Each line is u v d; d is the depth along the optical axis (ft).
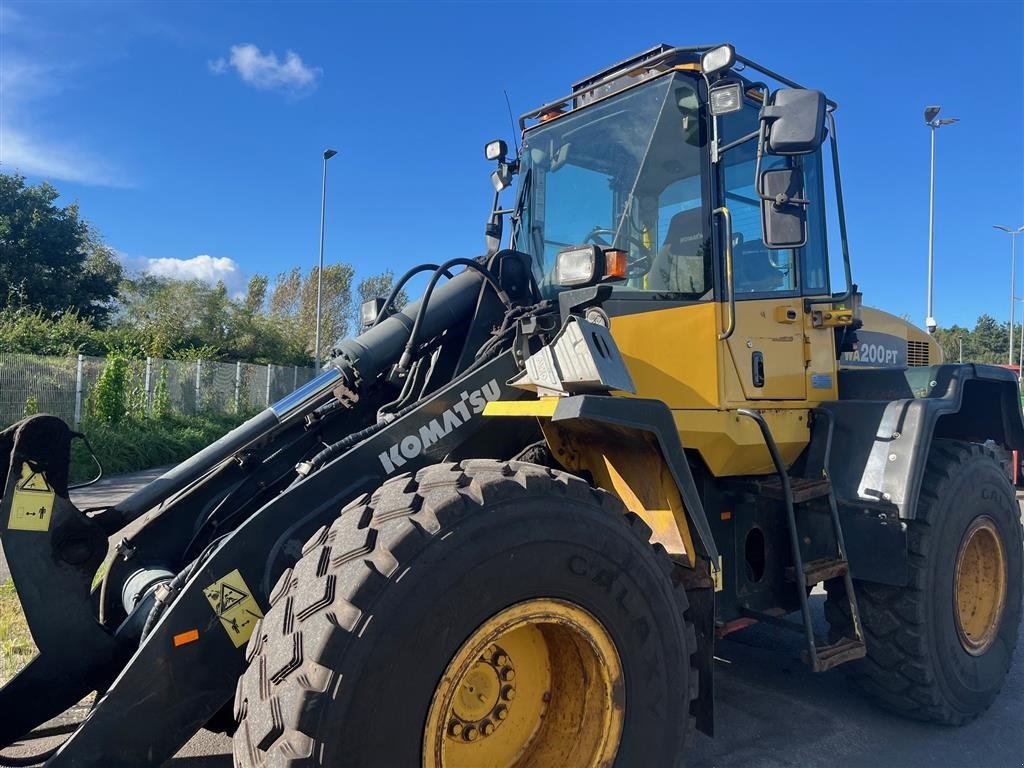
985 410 15.21
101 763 6.71
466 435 9.21
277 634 6.36
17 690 7.77
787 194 9.79
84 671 8.00
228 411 60.80
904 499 11.35
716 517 11.35
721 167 10.91
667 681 8.07
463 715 7.29
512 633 7.77
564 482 7.62
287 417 9.94
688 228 10.88
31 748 10.44
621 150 11.74
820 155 13.19
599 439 9.29
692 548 8.96
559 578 7.22
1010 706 13.41
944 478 12.18
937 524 11.84
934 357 19.56
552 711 8.00
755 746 11.50
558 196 12.77
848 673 12.76
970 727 12.46
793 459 12.48
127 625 8.16
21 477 7.75
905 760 11.14
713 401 10.57
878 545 11.66
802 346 12.30
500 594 6.83
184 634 7.16
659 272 11.10
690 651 8.50
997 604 13.42
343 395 10.41
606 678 7.59
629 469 9.24
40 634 7.81
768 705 13.08
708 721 9.47
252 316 107.14
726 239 10.72
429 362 10.77
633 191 11.48
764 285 11.74
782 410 11.80
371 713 6.03
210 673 7.24
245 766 6.05
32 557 7.76
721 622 11.01
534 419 9.80
